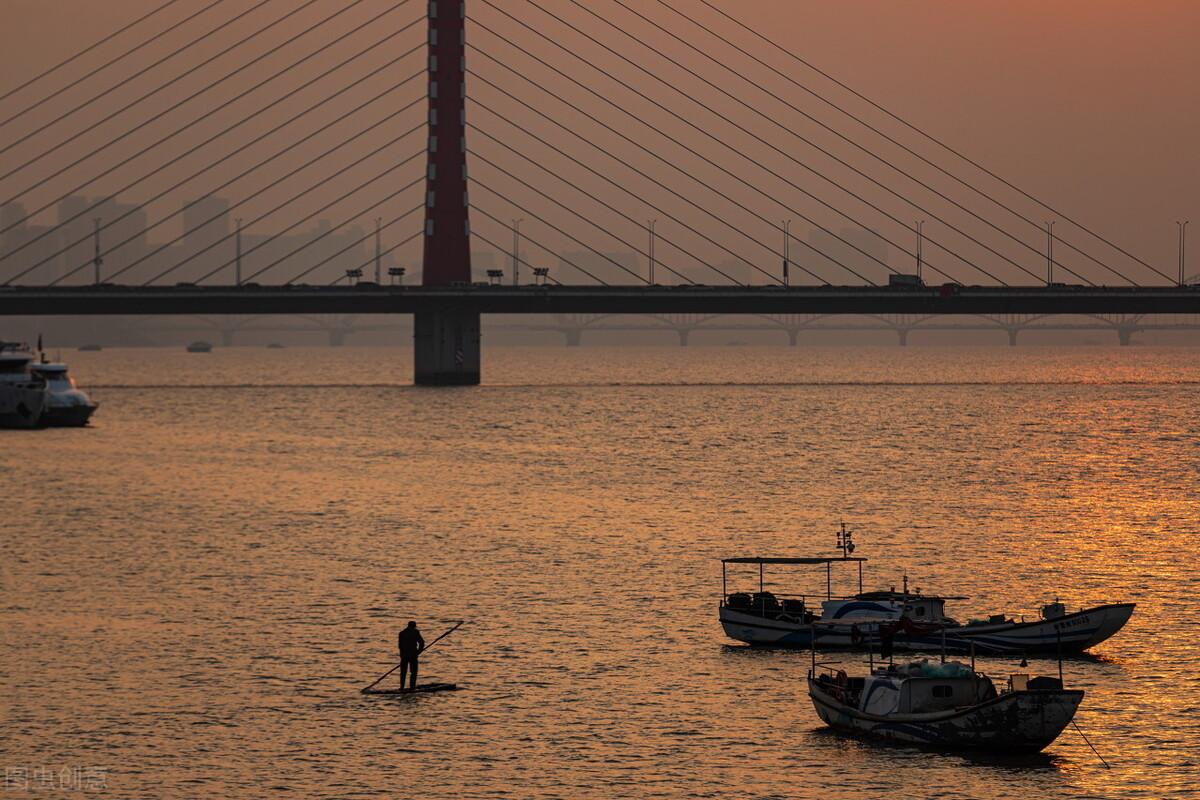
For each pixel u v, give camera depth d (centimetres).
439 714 11488
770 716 11469
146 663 12900
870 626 13250
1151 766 10412
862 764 10450
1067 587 16250
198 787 10038
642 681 12356
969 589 16188
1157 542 19175
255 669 12706
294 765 10431
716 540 19375
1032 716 10506
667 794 9919
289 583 16412
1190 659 12988
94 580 16625
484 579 16612
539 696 11950
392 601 15425
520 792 9956
